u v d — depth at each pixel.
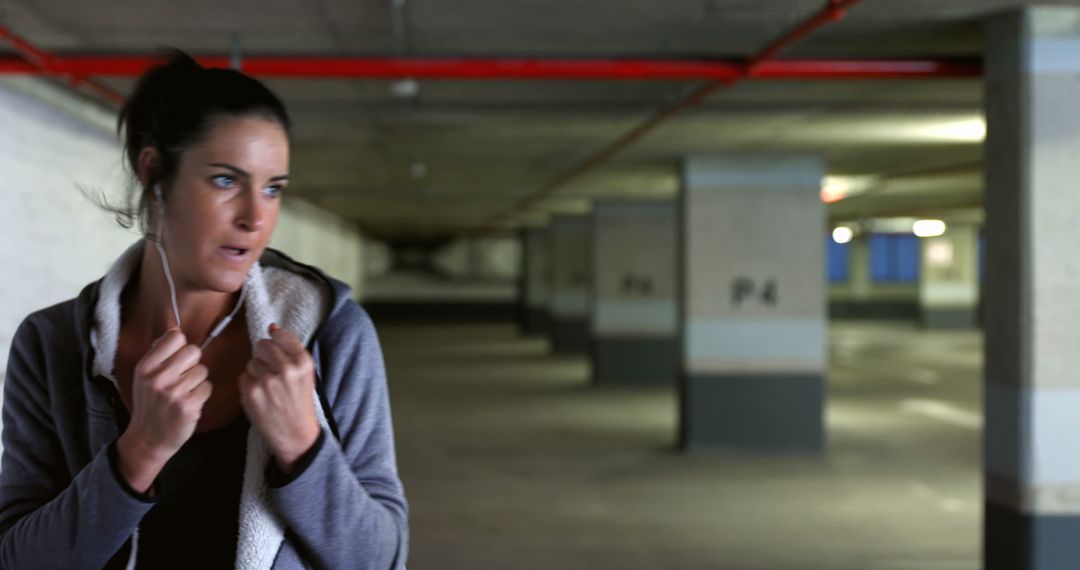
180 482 1.04
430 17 4.66
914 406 12.87
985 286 4.66
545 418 11.94
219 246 0.99
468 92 6.54
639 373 15.20
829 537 6.41
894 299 32.97
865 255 32.91
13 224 5.98
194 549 1.04
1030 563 4.34
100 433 1.03
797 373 9.52
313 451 0.95
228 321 1.05
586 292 20.75
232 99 0.97
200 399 0.92
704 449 9.52
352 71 5.11
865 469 8.70
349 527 0.99
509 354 21.73
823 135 8.32
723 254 9.50
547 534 6.48
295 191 15.12
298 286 1.08
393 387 15.31
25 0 4.31
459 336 28.95
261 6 4.41
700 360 9.52
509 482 8.19
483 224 26.22
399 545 1.07
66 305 1.09
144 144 0.99
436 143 9.30
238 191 0.99
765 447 9.49
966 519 6.89
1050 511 4.34
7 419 1.08
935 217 20.28
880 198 15.14
